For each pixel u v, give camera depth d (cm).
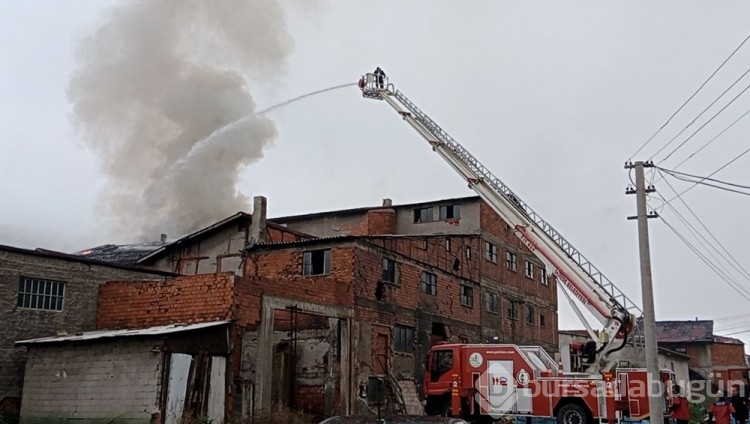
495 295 3888
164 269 3181
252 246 2902
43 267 2180
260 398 2088
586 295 2133
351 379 2566
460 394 2258
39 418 1961
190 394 1866
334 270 2719
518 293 4172
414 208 4038
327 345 2652
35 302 2155
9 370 2056
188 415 1836
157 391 1789
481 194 2477
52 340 1973
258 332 2141
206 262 3106
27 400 1997
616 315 2069
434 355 2362
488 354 2255
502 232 4081
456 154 2572
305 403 2620
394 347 2895
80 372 1928
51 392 1962
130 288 2247
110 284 2288
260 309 2153
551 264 2225
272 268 2864
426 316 3158
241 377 2069
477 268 3725
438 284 3316
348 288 2638
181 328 1903
